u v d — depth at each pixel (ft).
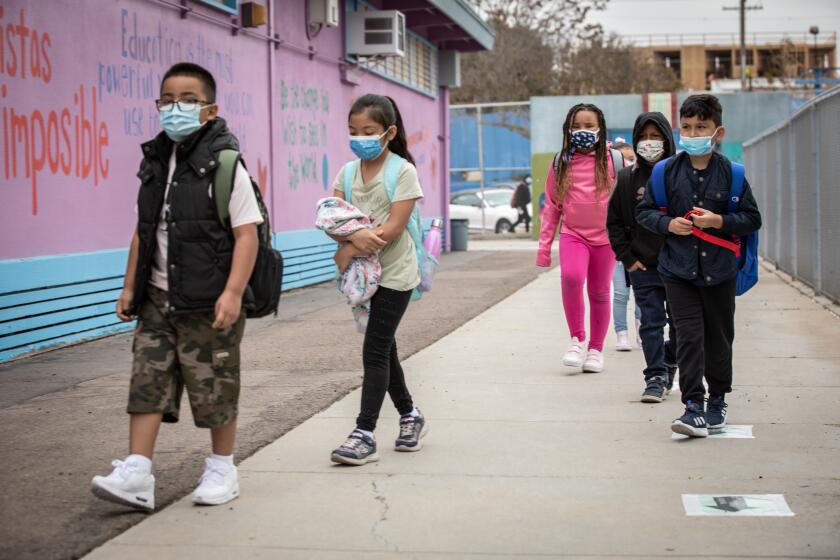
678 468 15.60
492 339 29.89
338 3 52.11
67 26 28.63
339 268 15.92
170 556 12.05
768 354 26.23
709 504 13.79
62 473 15.38
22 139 26.71
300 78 47.44
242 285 13.12
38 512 13.50
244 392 21.68
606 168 23.17
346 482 15.06
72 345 28.73
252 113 41.93
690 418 17.17
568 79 162.30
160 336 13.38
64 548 12.12
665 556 11.87
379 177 15.92
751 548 12.09
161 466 15.72
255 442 17.25
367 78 57.67
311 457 16.49
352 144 15.72
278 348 28.09
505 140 102.63
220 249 13.17
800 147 45.60
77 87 29.12
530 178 102.73
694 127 16.67
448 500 14.14
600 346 24.17
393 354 16.63
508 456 16.48
